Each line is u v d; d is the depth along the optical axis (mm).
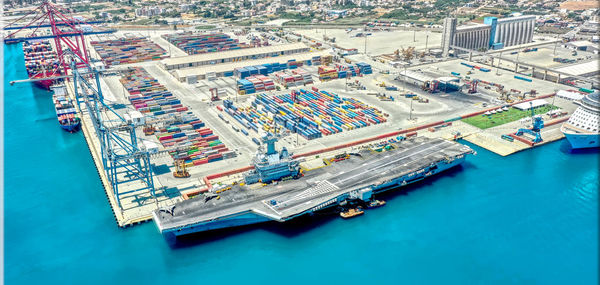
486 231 152000
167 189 179625
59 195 182000
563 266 135125
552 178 185625
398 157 193375
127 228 157875
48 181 193875
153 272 137500
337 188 168375
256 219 158875
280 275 135375
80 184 190750
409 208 166750
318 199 160500
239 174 191750
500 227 153875
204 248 148000
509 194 174125
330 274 135125
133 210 165250
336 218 162500
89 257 144250
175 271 138000
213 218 149375
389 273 134500
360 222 159375
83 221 163375
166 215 152125
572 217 158375
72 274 136750
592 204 166125
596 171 191125
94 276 135875
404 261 139375
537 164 198250
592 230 151125
